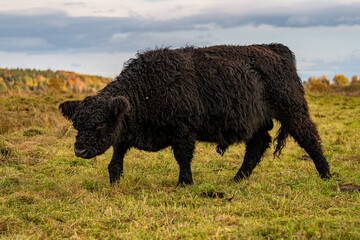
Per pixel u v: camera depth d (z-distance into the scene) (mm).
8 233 4102
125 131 5711
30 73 76250
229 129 6074
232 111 5988
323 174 6469
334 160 7941
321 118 14648
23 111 14320
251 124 6180
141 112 5699
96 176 6672
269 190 5559
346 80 48562
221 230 3926
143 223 4234
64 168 7203
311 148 6492
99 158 8094
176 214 4562
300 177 6430
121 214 4559
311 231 3814
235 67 6098
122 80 5770
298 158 8484
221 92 5938
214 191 5562
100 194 5504
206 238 3748
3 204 4992
